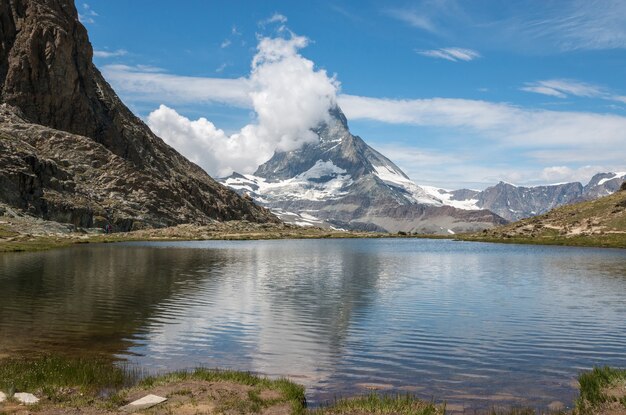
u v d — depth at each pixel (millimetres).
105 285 62688
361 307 49312
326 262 111375
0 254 109312
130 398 21188
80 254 117812
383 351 32219
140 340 34500
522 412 20859
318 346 33344
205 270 85812
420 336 36594
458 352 31984
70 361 27172
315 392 24078
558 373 27672
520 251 167125
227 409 19812
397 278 77812
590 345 34094
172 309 46625
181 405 20156
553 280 75688
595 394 21656
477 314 45625
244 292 59281
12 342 33250
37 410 19438
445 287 66312
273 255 134000
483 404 22484
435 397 23484
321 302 52156
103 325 39062
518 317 44375
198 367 27969
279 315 44562
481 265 106438
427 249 182000
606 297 57250
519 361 30047
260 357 30547
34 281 65312
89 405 20281
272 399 21062
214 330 38031
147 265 92250
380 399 21938
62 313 43688
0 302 48844
